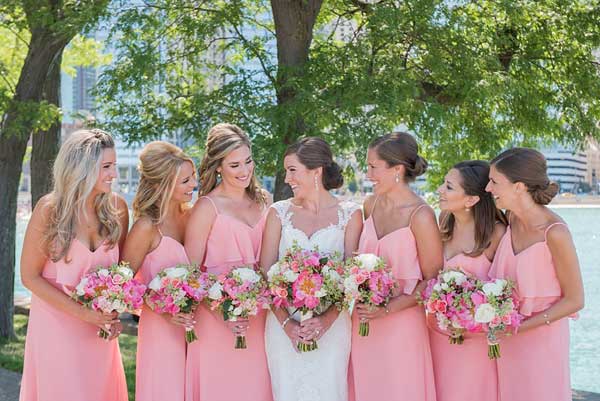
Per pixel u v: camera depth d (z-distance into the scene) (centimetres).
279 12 750
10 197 853
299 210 388
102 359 372
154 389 377
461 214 379
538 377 349
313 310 368
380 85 668
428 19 692
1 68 836
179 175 382
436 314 351
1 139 834
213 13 809
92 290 348
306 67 715
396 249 376
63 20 726
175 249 386
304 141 387
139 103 788
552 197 348
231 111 758
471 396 371
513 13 727
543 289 347
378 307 359
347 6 850
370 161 380
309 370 376
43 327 364
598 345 1069
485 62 714
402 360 374
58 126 853
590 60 803
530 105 773
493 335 337
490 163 372
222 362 384
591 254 2198
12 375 675
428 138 729
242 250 392
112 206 372
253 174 411
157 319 380
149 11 770
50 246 360
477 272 371
